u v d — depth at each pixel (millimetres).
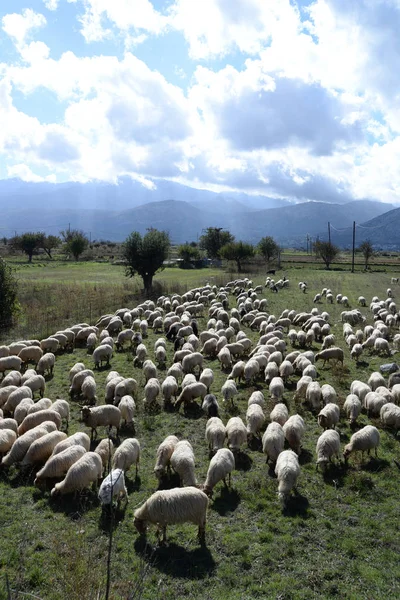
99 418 13914
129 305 39250
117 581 8133
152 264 45125
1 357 21469
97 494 11117
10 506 10656
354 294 47875
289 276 66938
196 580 8305
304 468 12391
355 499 10945
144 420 15523
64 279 59031
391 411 14281
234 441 12789
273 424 13117
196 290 44094
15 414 14961
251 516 10297
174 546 9250
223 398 17562
